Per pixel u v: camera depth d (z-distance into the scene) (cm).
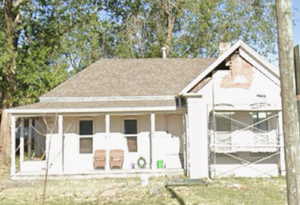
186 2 3656
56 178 1908
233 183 1675
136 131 2152
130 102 2108
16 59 2473
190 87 1956
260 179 1811
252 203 1216
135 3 3388
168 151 2144
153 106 1978
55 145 2084
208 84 1981
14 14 2562
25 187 1656
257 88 1981
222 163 1986
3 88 2491
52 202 1295
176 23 3916
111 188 1578
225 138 1986
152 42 3878
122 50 3694
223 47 2266
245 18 3859
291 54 578
